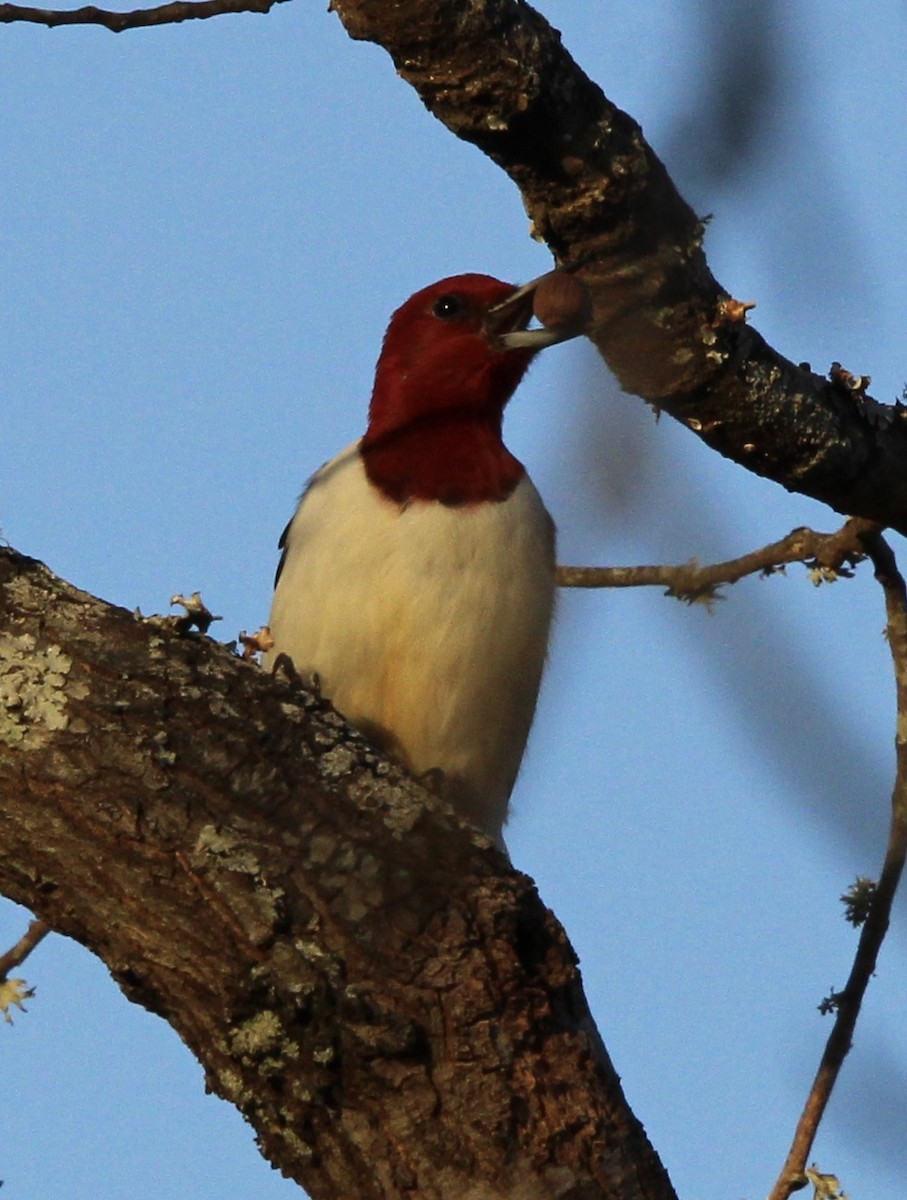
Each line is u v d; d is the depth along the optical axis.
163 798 7.00
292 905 6.93
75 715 7.08
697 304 8.31
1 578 7.39
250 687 7.34
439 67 7.86
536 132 7.96
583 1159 6.85
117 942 7.02
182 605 7.35
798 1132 8.32
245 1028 6.88
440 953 6.95
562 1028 7.04
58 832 7.00
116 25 8.34
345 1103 6.86
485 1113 6.82
